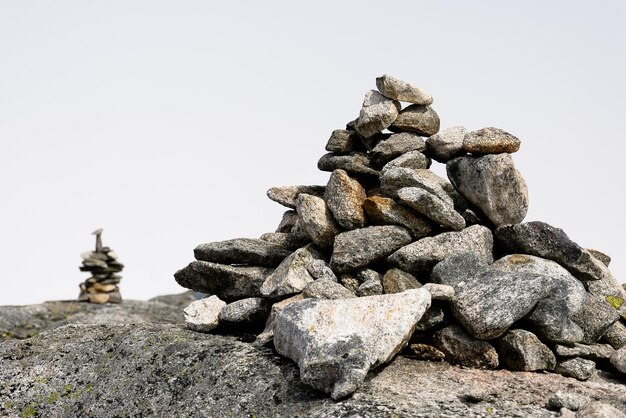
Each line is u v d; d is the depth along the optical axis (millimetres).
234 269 12453
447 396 8984
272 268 12602
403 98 12414
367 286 11039
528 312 10609
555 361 10539
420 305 9961
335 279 11438
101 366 10734
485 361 10328
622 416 8305
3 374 10836
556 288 10773
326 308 9961
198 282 12883
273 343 10609
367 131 12500
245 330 11906
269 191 13312
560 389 9508
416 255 11117
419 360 10461
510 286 10391
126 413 9641
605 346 11266
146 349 10805
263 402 9148
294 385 9320
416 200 11133
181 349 10672
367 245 11250
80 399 10117
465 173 11992
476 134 11969
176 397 9672
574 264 11539
